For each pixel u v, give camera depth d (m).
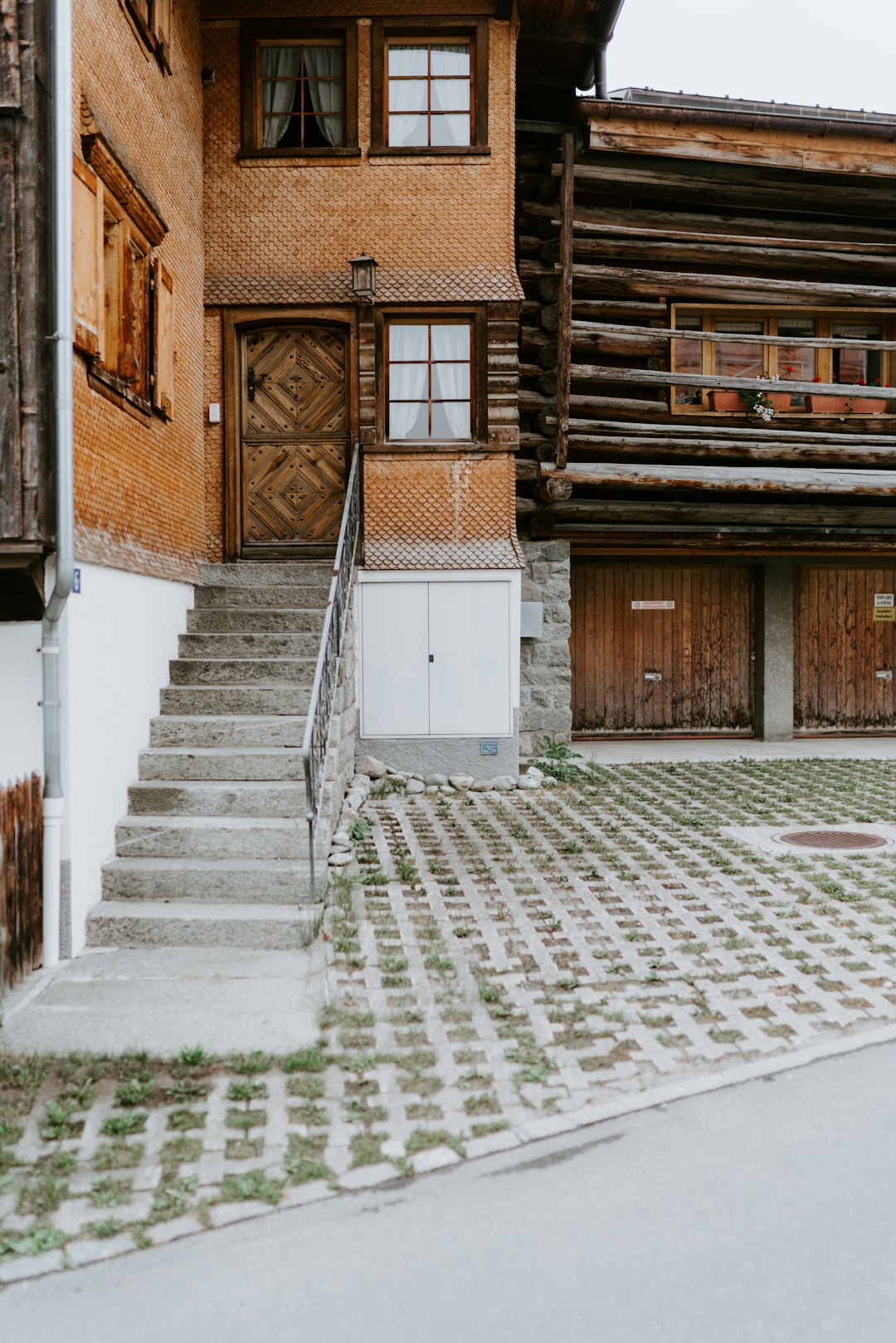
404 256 10.33
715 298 12.03
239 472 10.46
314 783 6.81
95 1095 4.47
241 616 9.17
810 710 14.01
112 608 6.99
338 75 10.56
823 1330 3.05
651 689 13.59
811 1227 3.54
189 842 6.83
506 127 10.32
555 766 11.02
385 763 10.41
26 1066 4.66
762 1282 3.26
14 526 5.72
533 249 11.44
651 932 6.24
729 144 11.38
